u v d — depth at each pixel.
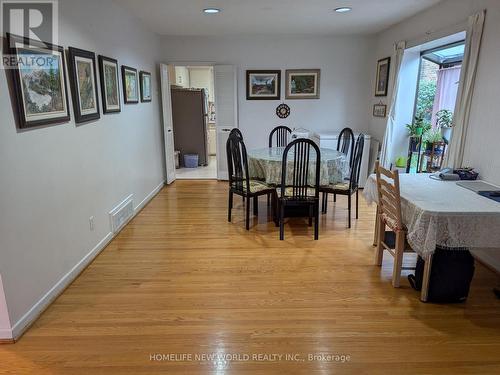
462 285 2.31
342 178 3.93
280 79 5.72
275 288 2.55
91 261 2.97
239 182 3.83
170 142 5.82
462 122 3.13
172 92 7.21
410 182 2.82
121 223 3.69
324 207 4.27
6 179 1.90
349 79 5.68
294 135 5.47
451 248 2.18
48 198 2.32
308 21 4.49
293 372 1.76
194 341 1.98
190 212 4.34
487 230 2.12
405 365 1.80
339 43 5.55
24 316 2.07
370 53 5.56
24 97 2.04
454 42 3.82
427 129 4.45
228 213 4.05
